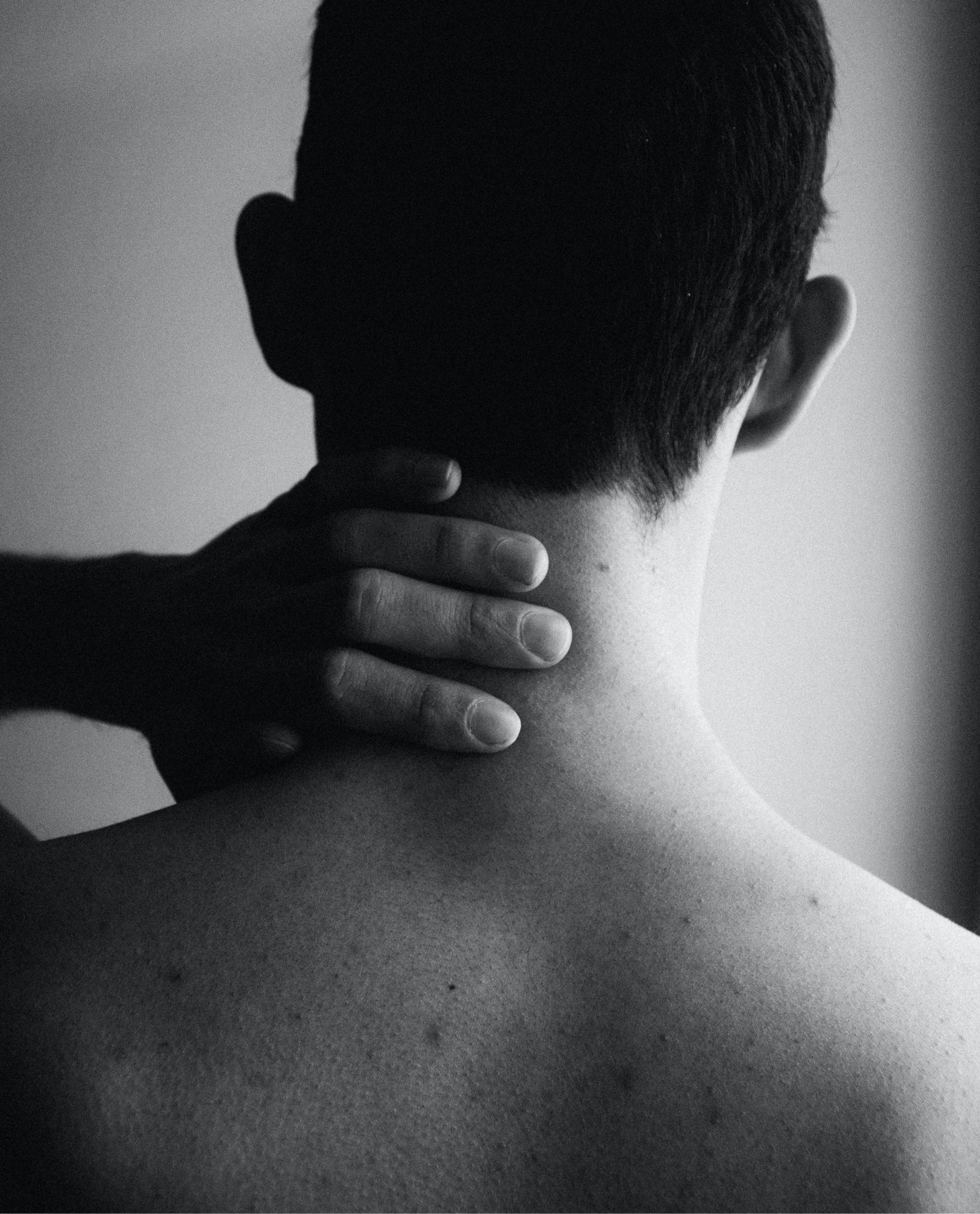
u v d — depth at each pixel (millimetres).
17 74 1478
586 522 555
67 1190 469
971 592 1690
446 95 542
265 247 689
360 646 575
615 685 550
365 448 590
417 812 532
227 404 1568
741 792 554
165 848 537
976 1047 486
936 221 1633
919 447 1659
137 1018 488
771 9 559
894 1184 455
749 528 1635
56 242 1509
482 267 535
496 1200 466
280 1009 486
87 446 1540
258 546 870
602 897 507
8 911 522
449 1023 484
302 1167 466
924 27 1611
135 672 970
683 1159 464
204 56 1527
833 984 493
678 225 531
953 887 1712
